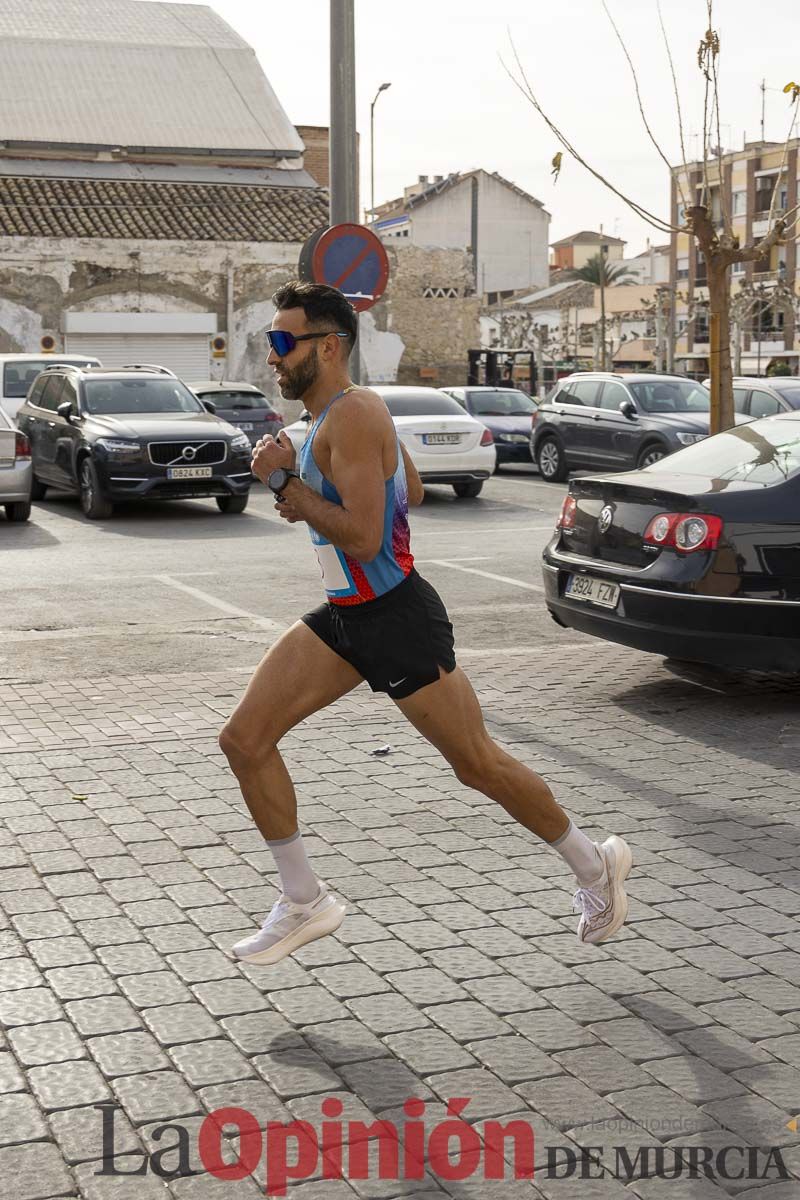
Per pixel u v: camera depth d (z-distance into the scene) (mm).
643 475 7672
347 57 10820
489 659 8664
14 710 7254
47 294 33156
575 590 7688
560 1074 3420
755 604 6852
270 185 39125
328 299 3629
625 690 7734
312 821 5398
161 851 5047
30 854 5004
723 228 10594
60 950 4172
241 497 17000
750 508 6934
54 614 10289
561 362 85312
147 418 16969
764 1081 3387
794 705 7367
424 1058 3498
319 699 3758
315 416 3678
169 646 9133
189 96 42375
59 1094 3316
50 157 38312
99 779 5949
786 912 4512
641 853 5062
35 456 18391
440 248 40688
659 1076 3410
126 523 16172
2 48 42031
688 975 4012
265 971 4027
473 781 3838
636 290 97688
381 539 3561
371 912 4480
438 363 41031
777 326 82062
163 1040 3592
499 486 21266
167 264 34000
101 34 44562
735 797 5742
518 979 3977
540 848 5102
